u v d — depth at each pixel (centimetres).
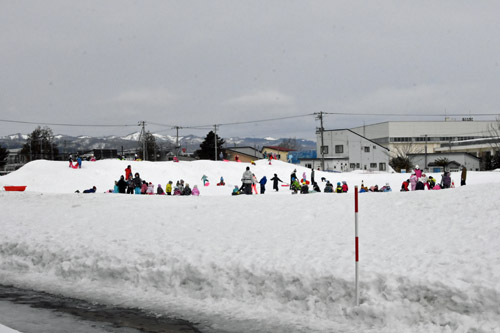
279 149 13250
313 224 1172
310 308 764
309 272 808
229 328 718
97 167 4844
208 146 10875
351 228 1102
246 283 843
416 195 1384
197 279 887
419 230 1023
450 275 725
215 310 800
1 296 914
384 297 726
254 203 1527
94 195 2098
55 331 709
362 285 750
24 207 1836
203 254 951
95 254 1042
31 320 762
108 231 1239
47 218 1520
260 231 1135
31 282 1009
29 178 4456
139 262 968
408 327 680
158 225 1281
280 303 794
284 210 1360
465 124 12675
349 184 4622
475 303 660
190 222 1295
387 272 761
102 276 984
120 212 1535
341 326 710
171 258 952
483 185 1453
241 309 797
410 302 705
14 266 1116
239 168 5731
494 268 734
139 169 4962
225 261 903
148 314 790
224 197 1841
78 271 1016
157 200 1875
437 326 666
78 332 705
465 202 1210
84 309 823
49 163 4878
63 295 914
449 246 881
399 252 875
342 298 753
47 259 1093
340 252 903
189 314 785
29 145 12225
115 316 782
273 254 923
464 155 9500
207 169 5456
